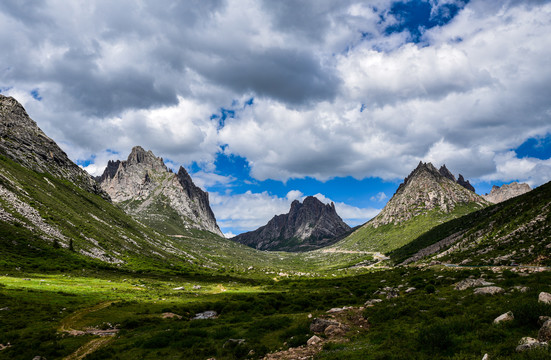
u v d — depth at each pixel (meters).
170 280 128.25
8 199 134.88
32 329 42.38
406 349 20.05
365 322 32.34
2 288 64.19
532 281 37.31
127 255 162.00
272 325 35.06
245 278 168.00
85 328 45.16
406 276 94.88
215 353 27.44
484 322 22.02
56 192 196.75
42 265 99.69
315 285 113.19
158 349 31.11
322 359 21.25
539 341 16.25
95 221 192.00
